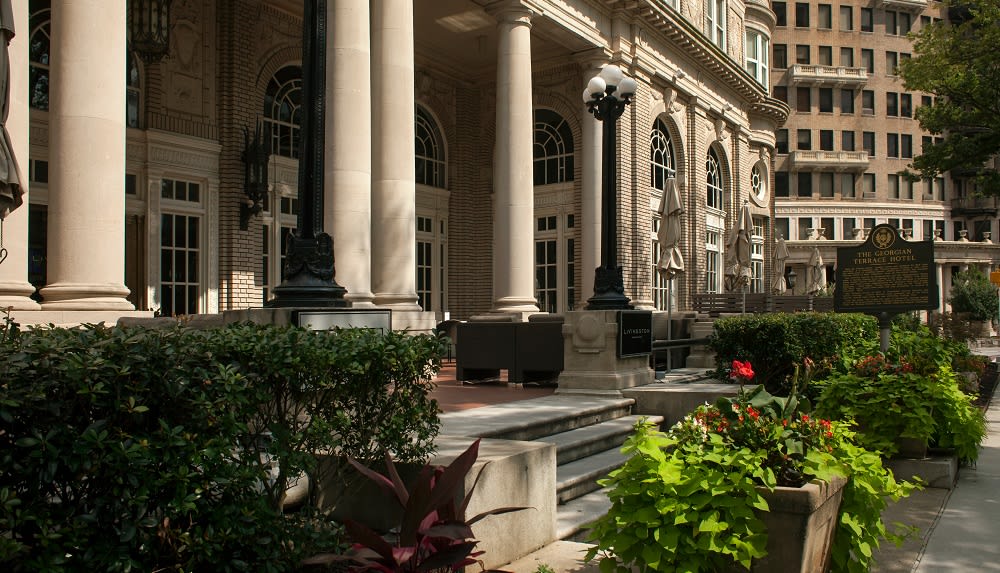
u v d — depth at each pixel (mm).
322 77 6645
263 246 17406
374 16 13805
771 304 20672
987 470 9398
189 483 3654
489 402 10727
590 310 11672
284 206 17984
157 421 3756
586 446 8633
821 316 12672
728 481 4340
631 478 4547
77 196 9047
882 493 5133
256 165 16266
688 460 4438
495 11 17344
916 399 8656
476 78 23688
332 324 6152
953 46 22594
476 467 5156
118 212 9359
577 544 5977
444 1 18766
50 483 3346
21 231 8773
